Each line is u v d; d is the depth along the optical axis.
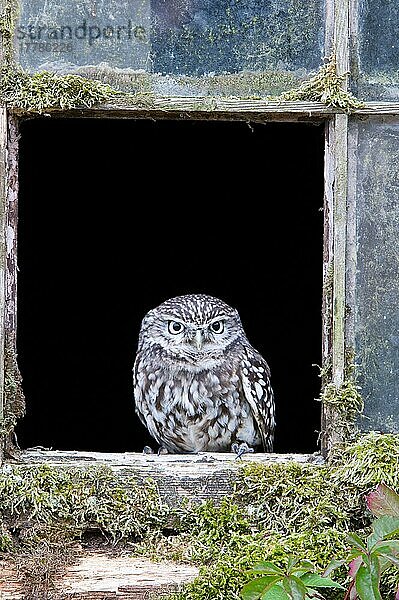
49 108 3.93
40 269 8.95
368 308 3.99
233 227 8.84
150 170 8.05
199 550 3.74
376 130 3.99
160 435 5.05
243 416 4.91
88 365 9.06
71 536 3.84
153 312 5.11
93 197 8.45
